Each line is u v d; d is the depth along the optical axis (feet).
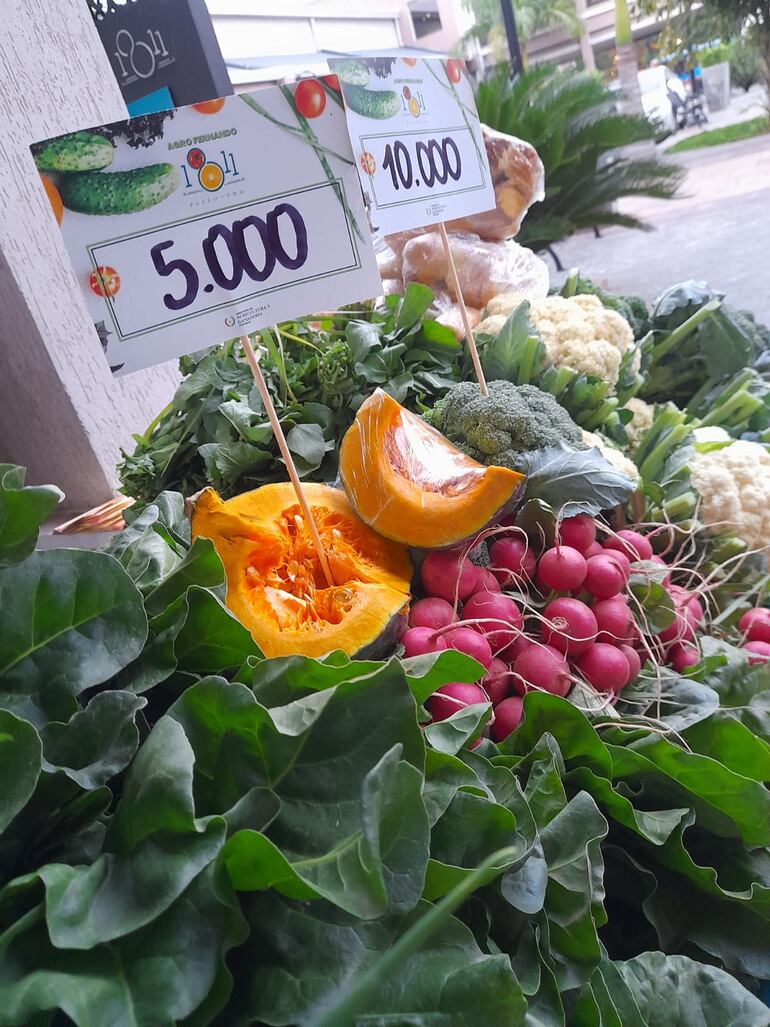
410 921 1.92
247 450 4.45
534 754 2.70
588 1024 2.27
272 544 3.11
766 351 6.90
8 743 1.81
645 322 7.06
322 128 2.98
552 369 4.89
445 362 5.03
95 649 2.16
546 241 9.25
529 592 3.47
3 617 2.11
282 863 1.68
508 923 2.25
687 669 3.42
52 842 1.92
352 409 4.72
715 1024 2.38
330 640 2.90
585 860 2.37
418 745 2.02
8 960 1.57
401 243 6.57
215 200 2.89
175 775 1.76
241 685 2.04
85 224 2.72
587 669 3.18
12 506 2.14
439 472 3.37
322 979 1.69
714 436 5.54
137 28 7.47
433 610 3.17
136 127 2.70
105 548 3.17
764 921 2.74
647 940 2.86
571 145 8.77
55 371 6.87
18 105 6.34
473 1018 1.75
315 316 5.56
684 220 9.62
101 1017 1.49
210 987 1.59
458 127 3.89
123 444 7.52
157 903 1.63
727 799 2.79
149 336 2.89
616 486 3.50
